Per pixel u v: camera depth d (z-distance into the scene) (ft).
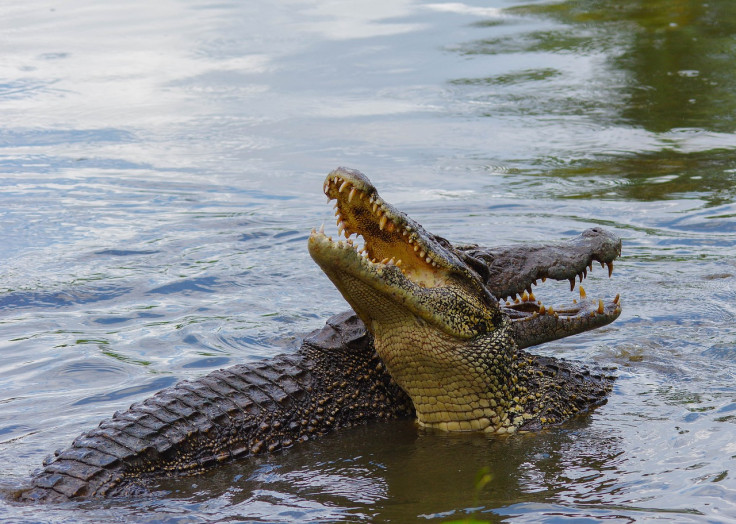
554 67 217.97
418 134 173.47
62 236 124.98
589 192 140.77
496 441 68.54
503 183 145.89
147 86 209.05
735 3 274.16
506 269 78.59
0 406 74.28
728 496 53.98
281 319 97.09
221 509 56.24
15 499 57.31
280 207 137.49
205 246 121.39
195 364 84.23
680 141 166.71
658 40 238.48
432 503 56.18
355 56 230.89
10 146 169.27
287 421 70.28
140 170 155.63
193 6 292.61
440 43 240.94
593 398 75.77
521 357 76.59
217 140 172.35
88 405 74.64
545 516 52.90
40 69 222.07
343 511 55.36
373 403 75.51
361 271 63.21
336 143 168.66
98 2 299.17
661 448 63.57
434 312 66.90
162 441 63.36
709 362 83.41
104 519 54.34
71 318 97.35
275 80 212.64
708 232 122.83
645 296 102.32
